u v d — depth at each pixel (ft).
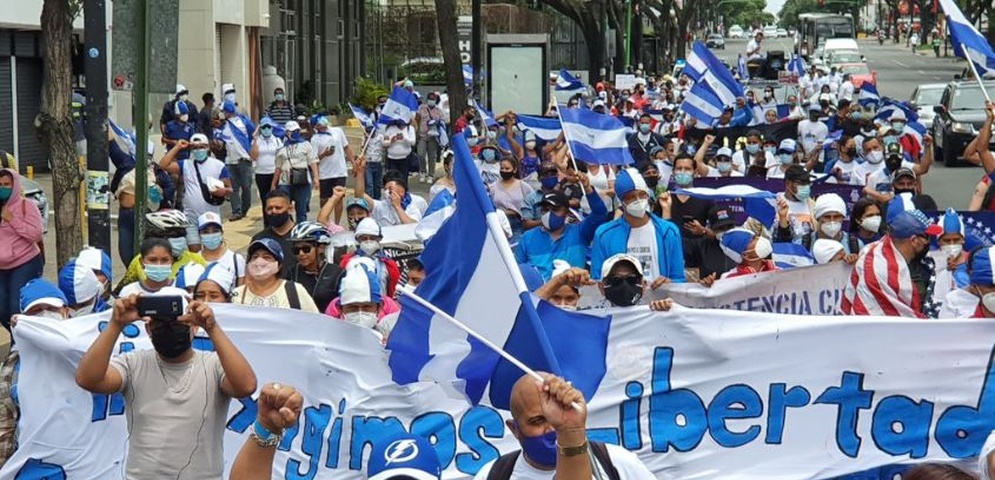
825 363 26.40
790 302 33.35
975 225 45.06
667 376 26.53
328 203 45.88
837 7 599.98
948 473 17.57
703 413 26.55
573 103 92.99
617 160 49.88
